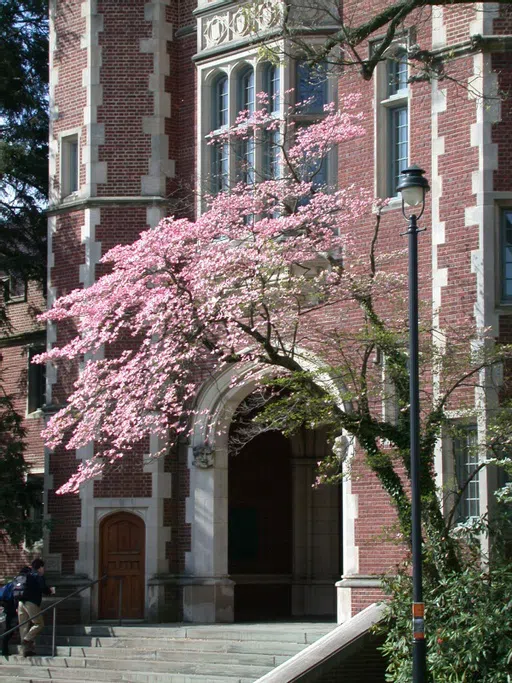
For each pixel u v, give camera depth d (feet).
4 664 66.59
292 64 71.92
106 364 64.85
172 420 74.13
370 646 57.88
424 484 54.19
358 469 65.98
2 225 90.33
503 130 62.90
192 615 72.43
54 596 74.13
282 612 82.48
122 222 76.23
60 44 79.51
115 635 68.64
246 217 71.46
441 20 64.85
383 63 67.97
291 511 83.76
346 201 63.21
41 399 102.01
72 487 70.64
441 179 64.18
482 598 50.65
